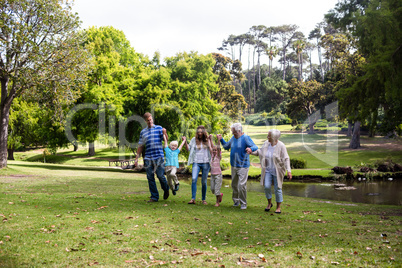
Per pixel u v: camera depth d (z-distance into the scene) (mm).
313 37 55562
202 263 3395
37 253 3486
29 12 15742
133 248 3830
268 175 7051
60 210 5828
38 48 15398
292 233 4809
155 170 7488
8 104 16703
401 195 13523
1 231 4211
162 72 24938
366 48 9820
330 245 4125
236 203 7738
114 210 6039
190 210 6461
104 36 30328
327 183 18219
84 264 3242
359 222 5926
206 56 29297
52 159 35906
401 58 8883
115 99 22875
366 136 40281
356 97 10086
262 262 3449
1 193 8023
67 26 16703
